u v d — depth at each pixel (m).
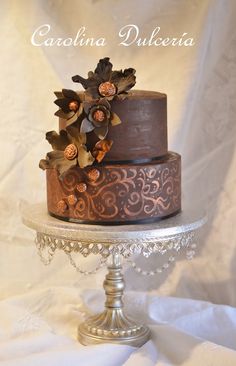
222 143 1.50
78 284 1.57
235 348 1.42
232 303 1.53
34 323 1.41
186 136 1.50
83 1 1.47
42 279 1.57
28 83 1.50
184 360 1.27
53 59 1.49
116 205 1.21
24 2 1.47
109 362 1.26
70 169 1.22
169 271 1.56
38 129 1.51
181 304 1.47
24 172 1.53
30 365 1.23
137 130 1.22
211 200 1.52
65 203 1.24
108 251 1.21
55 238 1.22
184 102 1.48
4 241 1.55
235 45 1.46
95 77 1.21
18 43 1.48
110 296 1.37
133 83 1.21
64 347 1.30
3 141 1.52
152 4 1.47
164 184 1.24
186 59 1.47
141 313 1.45
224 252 1.52
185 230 1.22
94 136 1.21
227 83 1.48
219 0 1.44
